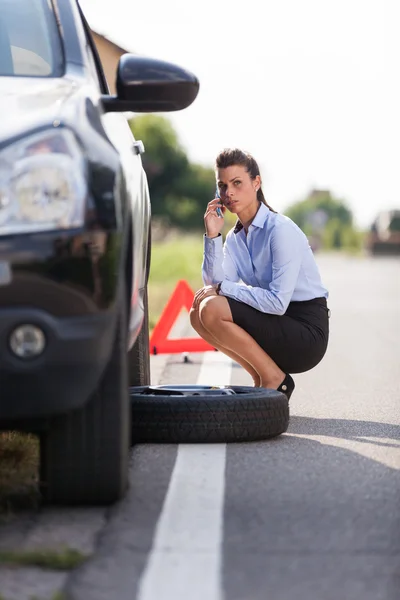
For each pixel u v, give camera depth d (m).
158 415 6.12
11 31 5.50
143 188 5.88
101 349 4.19
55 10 5.69
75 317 4.10
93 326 4.12
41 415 4.18
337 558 3.86
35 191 4.08
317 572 3.70
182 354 11.55
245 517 4.43
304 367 7.26
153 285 27.72
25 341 4.04
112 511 4.52
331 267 60.53
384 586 3.55
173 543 4.04
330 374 10.05
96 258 4.11
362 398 8.36
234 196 7.05
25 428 4.38
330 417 7.33
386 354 12.07
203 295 7.16
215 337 7.12
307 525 4.31
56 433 4.49
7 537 4.11
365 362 11.17
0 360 4.02
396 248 105.19
